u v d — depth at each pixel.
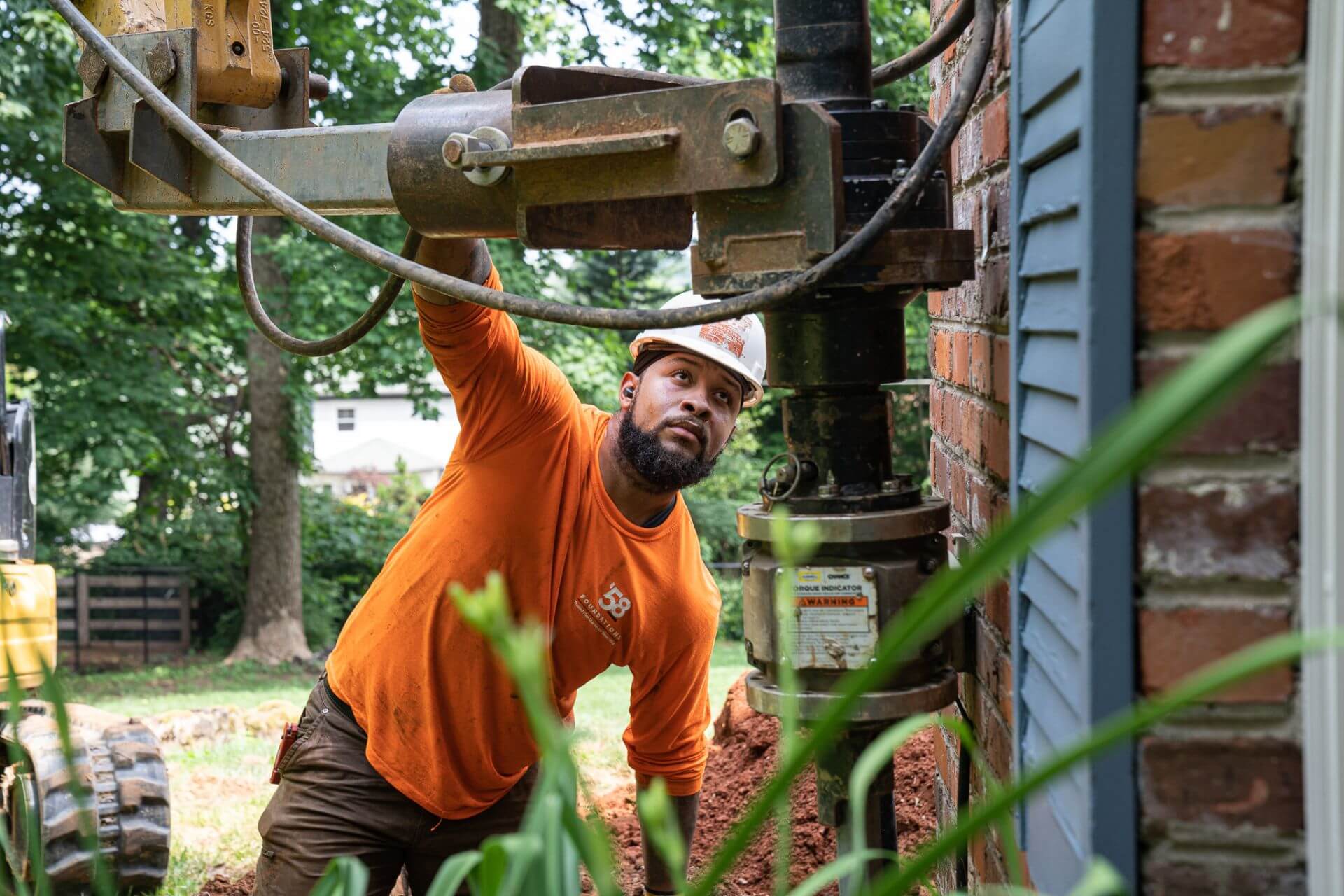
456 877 0.97
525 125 1.87
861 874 0.92
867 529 1.94
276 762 2.96
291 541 15.47
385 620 2.76
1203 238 1.23
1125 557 1.26
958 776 2.58
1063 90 1.39
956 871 2.49
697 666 3.00
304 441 15.63
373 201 2.15
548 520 2.70
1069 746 1.37
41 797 4.70
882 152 1.86
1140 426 0.54
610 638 2.83
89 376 14.39
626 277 22.84
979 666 2.20
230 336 15.09
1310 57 1.18
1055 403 1.48
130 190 2.46
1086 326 1.26
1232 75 1.22
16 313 13.45
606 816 4.83
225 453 16.44
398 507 22.36
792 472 2.05
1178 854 1.26
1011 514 1.68
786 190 1.70
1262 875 1.24
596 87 1.96
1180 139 1.23
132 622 16.61
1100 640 1.26
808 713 1.98
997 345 2.04
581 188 1.84
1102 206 1.25
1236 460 1.23
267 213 2.36
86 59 2.40
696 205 1.77
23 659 4.99
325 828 2.83
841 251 1.59
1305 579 1.20
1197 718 1.25
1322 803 1.18
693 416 2.70
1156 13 1.23
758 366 2.81
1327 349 1.14
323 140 2.21
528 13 13.57
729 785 4.61
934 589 0.67
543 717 0.73
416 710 2.75
